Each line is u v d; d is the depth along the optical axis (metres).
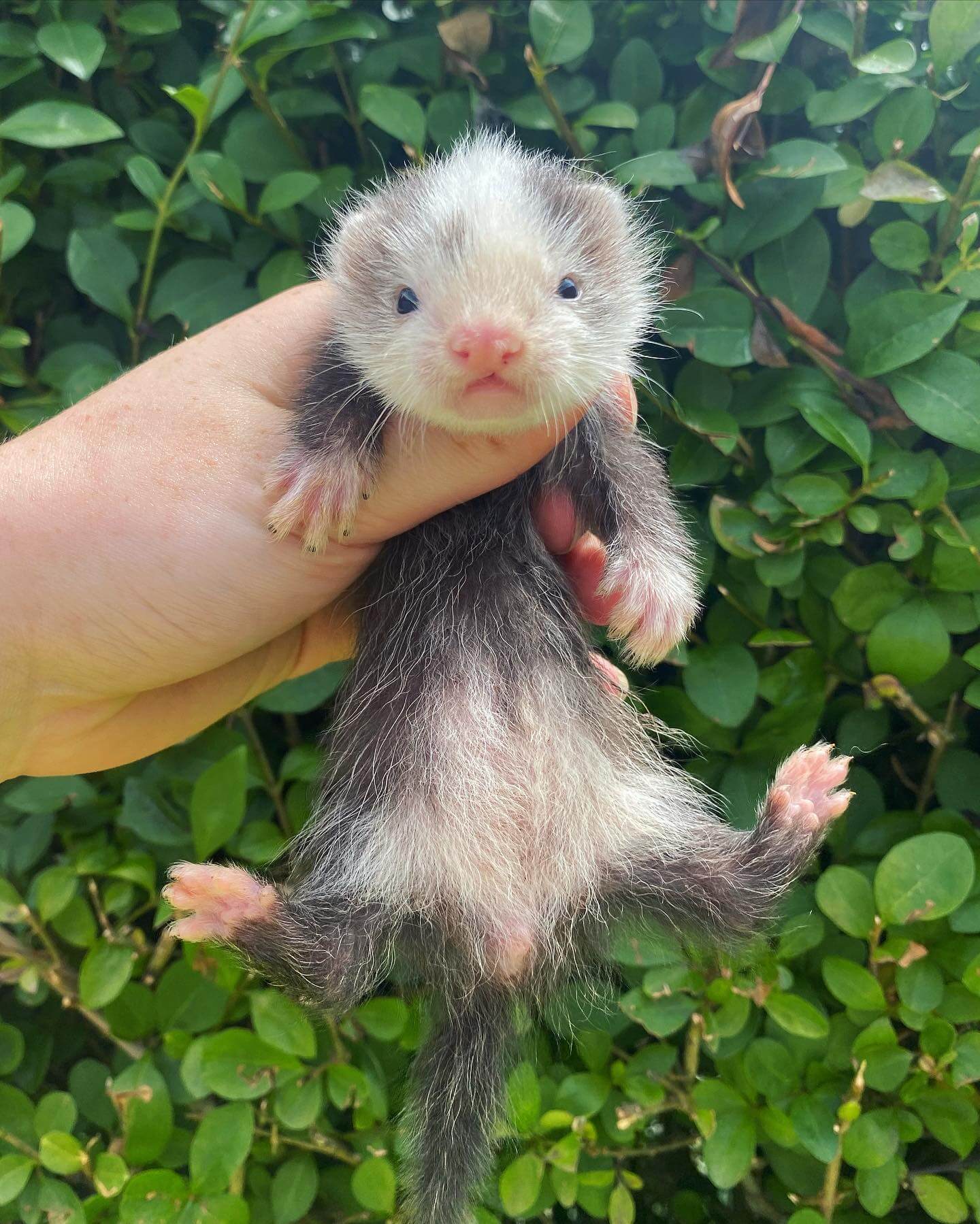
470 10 0.18
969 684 0.18
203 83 0.18
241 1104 0.17
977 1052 0.16
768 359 0.17
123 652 0.15
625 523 0.17
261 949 0.15
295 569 0.15
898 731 0.20
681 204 0.18
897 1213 0.19
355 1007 0.15
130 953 0.18
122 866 0.18
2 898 0.18
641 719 0.18
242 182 0.18
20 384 0.19
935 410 0.16
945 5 0.16
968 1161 0.18
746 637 0.19
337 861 0.16
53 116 0.17
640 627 0.16
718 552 0.19
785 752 0.18
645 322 0.16
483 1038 0.16
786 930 0.17
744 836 0.17
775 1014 0.17
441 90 0.19
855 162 0.18
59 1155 0.17
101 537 0.15
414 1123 0.17
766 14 0.17
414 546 0.16
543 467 0.17
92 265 0.18
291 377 0.16
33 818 0.19
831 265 0.19
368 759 0.16
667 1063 0.18
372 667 0.16
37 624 0.15
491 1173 0.17
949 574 0.17
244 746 0.18
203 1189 0.16
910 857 0.16
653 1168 0.21
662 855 0.17
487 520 0.16
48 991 0.20
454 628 0.16
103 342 0.20
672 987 0.17
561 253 0.14
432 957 0.16
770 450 0.17
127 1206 0.16
